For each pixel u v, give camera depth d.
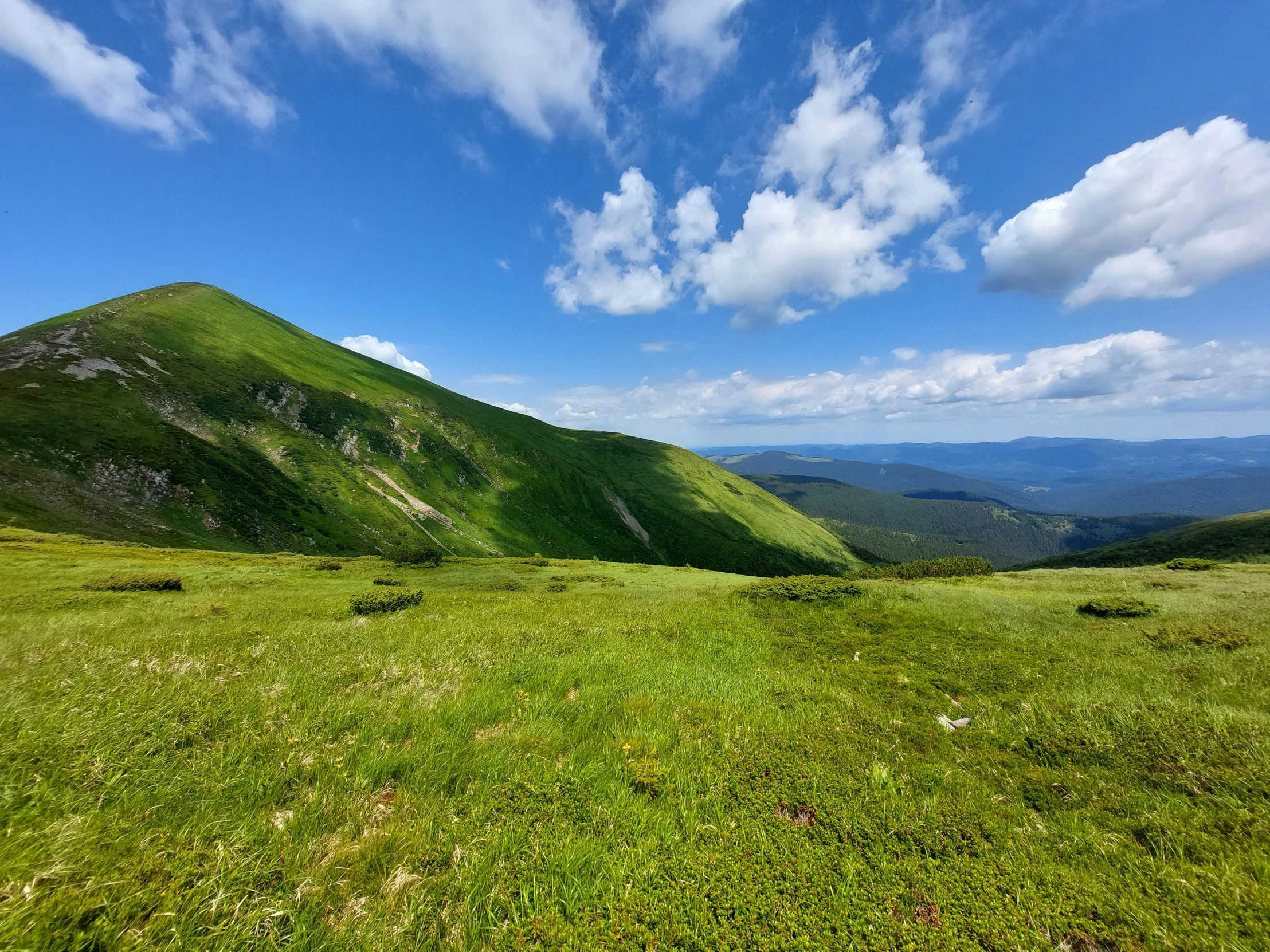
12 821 4.37
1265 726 7.21
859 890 4.59
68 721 5.86
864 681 11.55
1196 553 87.31
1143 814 5.77
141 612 18.91
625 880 4.72
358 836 5.12
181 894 3.90
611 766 6.71
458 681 9.43
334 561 48.84
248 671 8.95
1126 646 13.26
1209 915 4.24
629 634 15.48
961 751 7.71
